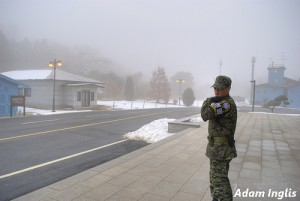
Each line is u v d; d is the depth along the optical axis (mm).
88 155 9484
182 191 4781
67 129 15531
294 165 6676
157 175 5660
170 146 8703
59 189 4785
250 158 7383
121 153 9898
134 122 20391
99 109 35750
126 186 4984
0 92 22281
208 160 6949
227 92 3553
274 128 14219
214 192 3502
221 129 3455
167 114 29516
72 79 36781
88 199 4375
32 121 19219
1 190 5930
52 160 8648
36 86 35625
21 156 9055
